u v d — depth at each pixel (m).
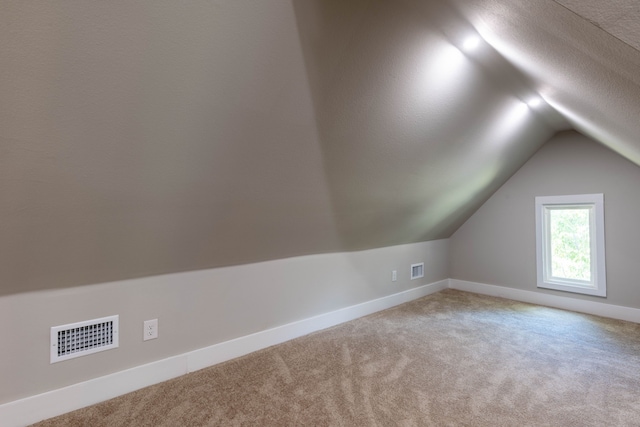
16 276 1.42
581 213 3.30
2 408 1.44
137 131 1.20
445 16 1.31
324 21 1.20
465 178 2.96
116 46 0.97
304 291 2.61
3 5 0.79
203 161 1.45
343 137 1.75
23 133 1.02
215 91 1.21
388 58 1.48
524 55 1.35
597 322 2.91
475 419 1.54
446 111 2.01
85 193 1.30
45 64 0.92
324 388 1.80
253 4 1.05
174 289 1.93
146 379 1.82
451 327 2.78
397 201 2.65
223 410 1.60
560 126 3.12
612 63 0.87
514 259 3.68
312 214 2.21
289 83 1.33
